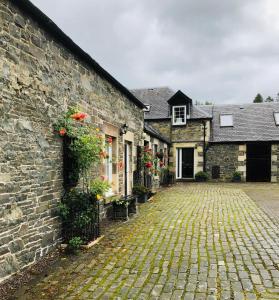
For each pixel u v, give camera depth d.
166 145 16.70
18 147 3.65
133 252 4.50
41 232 4.13
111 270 3.82
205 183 16.39
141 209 7.97
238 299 3.04
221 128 18.31
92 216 4.92
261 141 16.91
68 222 4.72
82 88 5.54
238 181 17.00
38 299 3.07
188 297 3.09
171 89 19.45
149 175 11.23
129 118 8.81
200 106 20.56
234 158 17.27
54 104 4.53
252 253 4.41
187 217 6.87
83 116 4.67
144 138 10.89
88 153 4.77
